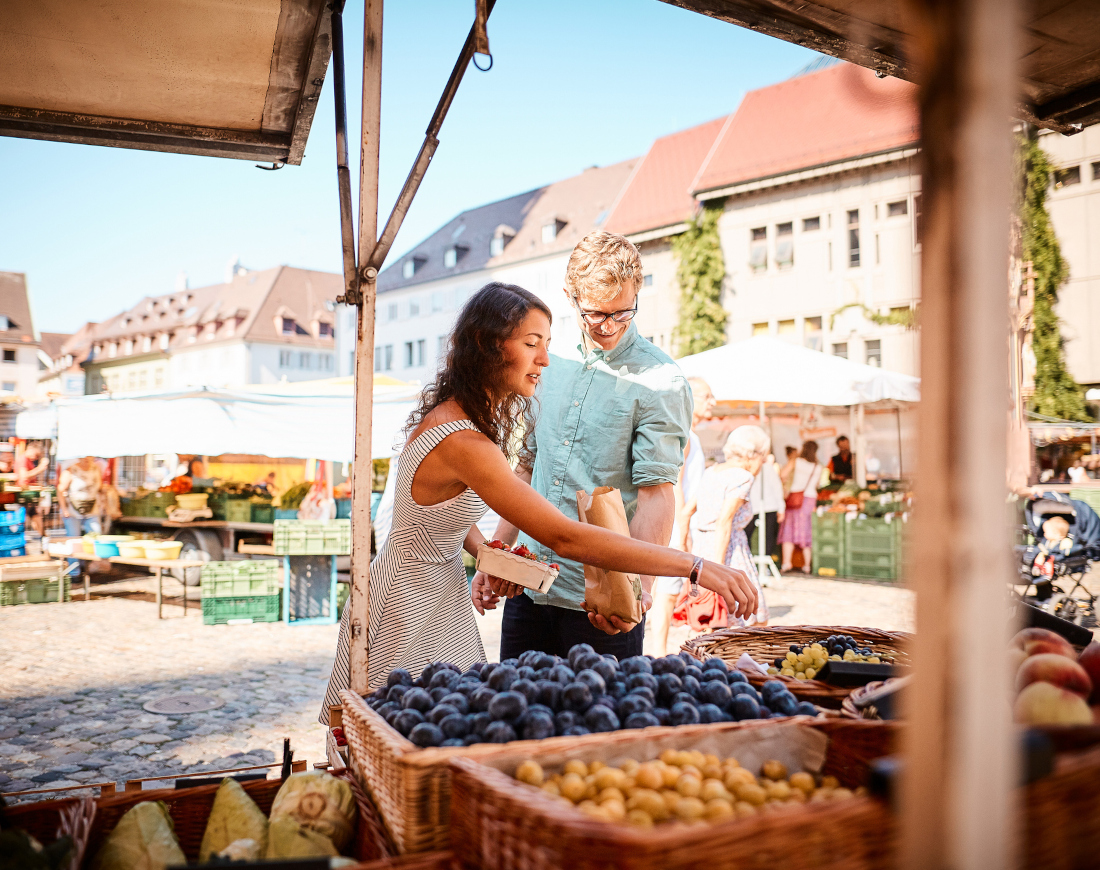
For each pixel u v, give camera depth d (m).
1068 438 18.00
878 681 1.86
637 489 2.69
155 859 1.48
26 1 2.22
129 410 9.07
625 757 1.28
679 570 1.94
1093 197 21.16
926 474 0.71
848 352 24.67
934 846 0.70
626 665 1.68
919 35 0.72
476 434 2.04
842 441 13.67
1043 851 0.96
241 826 1.51
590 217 43.88
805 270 25.56
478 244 48.81
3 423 15.63
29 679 6.45
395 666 2.21
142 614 9.45
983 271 0.68
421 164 2.23
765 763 1.34
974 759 0.68
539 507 1.98
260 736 5.00
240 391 9.47
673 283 28.31
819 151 24.80
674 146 32.69
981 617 0.68
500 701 1.43
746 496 5.39
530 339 2.13
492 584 2.34
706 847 0.90
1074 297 21.61
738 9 2.25
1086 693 1.36
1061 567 7.61
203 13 2.30
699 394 5.57
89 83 2.68
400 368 52.28
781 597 9.82
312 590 9.05
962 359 0.68
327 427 9.23
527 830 1.01
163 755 4.64
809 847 0.94
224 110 2.90
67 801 1.55
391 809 1.35
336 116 2.35
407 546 2.22
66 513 11.73
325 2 2.30
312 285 70.00
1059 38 2.35
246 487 11.70
